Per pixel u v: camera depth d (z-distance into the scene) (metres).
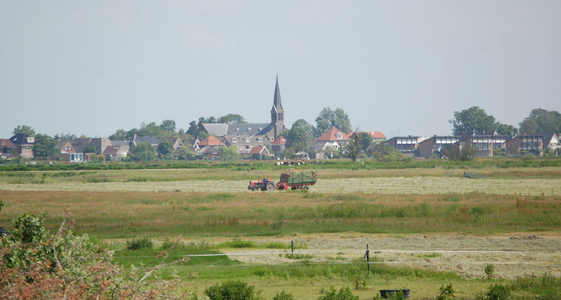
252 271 72.62
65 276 34.75
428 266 76.62
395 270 71.81
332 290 52.69
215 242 100.81
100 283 35.03
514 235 104.56
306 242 100.50
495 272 71.75
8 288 32.81
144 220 125.56
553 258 81.38
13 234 44.00
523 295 55.47
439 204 148.12
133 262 76.25
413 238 102.75
